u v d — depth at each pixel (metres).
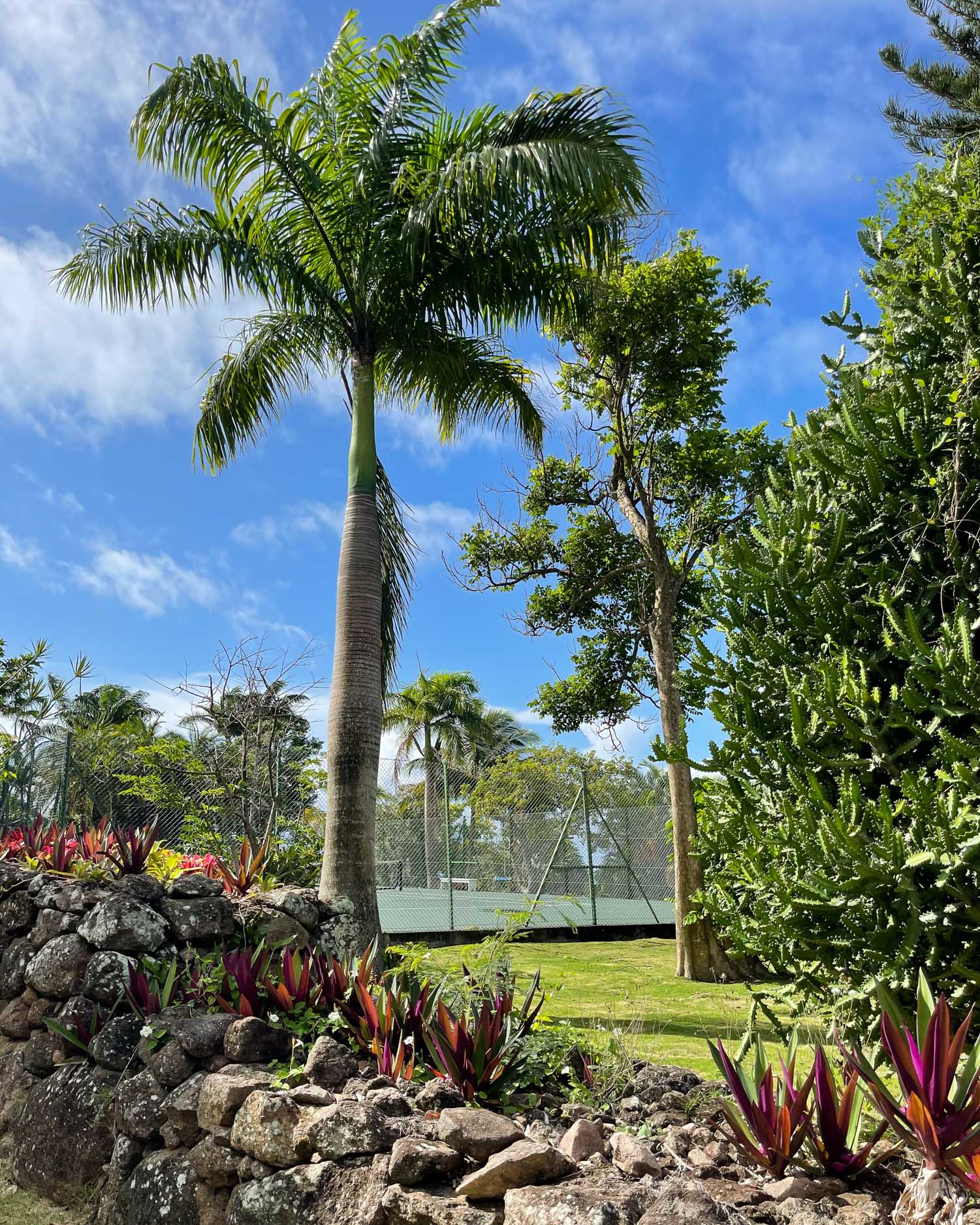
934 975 2.81
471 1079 3.12
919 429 3.41
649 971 10.91
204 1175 3.15
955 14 14.29
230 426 9.23
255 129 8.19
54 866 6.00
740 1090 2.45
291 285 8.80
